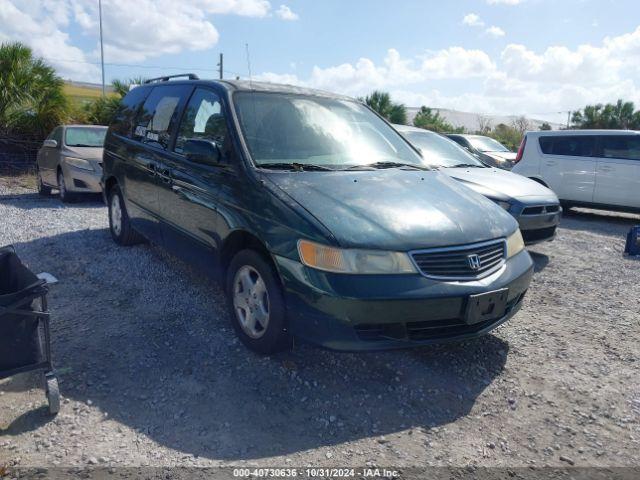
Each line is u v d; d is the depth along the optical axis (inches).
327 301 117.8
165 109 197.2
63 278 196.2
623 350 157.2
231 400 120.4
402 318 119.4
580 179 410.9
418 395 127.0
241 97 164.1
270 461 100.9
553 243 308.7
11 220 297.0
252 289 137.9
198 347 143.9
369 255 119.6
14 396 119.1
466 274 127.6
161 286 187.9
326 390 126.8
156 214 191.0
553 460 106.0
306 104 174.9
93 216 317.4
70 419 111.0
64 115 622.8
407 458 104.1
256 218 134.6
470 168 283.1
